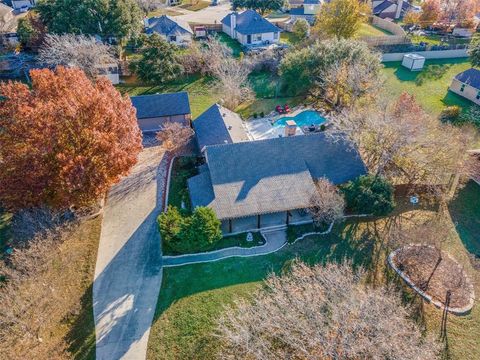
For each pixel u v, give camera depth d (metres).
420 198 40.78
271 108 61.00
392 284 29.84
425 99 64.38
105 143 33.75
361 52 57.72
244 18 86.62
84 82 39.19
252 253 33.91
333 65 55.19
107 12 69.25
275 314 23.86
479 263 33.12
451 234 36.38
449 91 67.50
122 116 38.47
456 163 40.84
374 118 39.47
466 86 64.25
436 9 95.50
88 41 63.69
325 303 24.11
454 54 82.94
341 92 55.22
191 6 119.50
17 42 76.50
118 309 29.48
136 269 32.78
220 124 46.94
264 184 36.91
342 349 20.64
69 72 38.84
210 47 70.88
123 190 42.41
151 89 65.62
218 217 34.09
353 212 38.19
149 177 44.56
